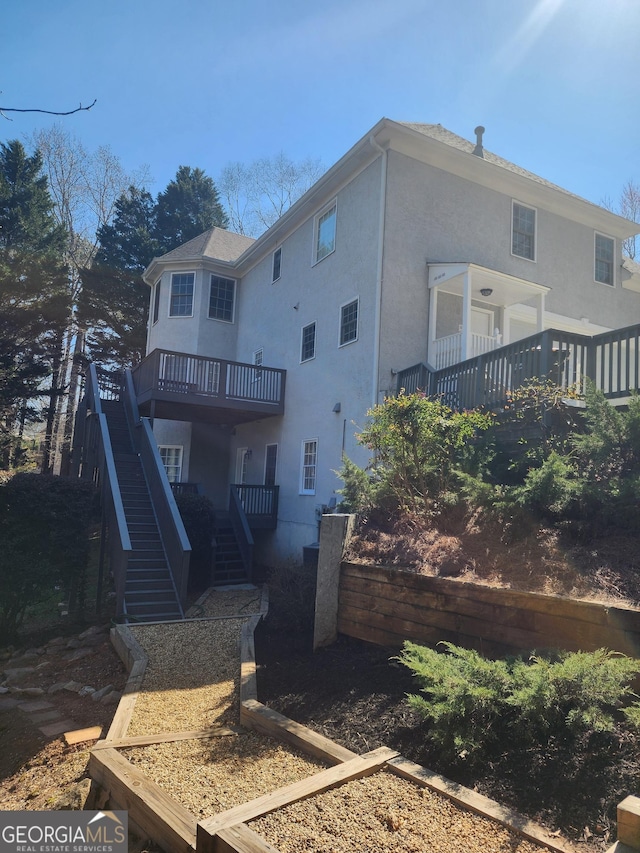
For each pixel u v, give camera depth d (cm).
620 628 380
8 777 495
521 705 336
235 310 2097
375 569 577
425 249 1283
